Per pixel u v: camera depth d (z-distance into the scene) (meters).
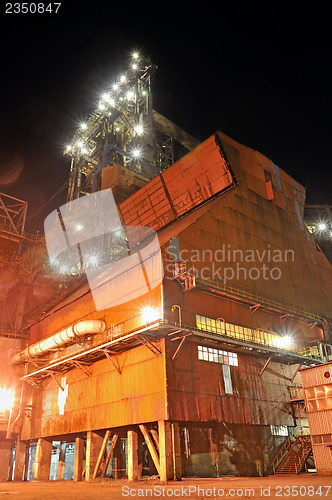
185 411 24.25
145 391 25.48
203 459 24.73
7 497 16.11
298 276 39.06
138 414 25.42
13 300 52.62
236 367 29.00
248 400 28.53
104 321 31.09
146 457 32.44
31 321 46.69
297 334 35.22
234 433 26.95
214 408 25.97
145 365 26.19
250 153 40.56
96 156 71.56
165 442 23.08
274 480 21.38
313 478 21.97
